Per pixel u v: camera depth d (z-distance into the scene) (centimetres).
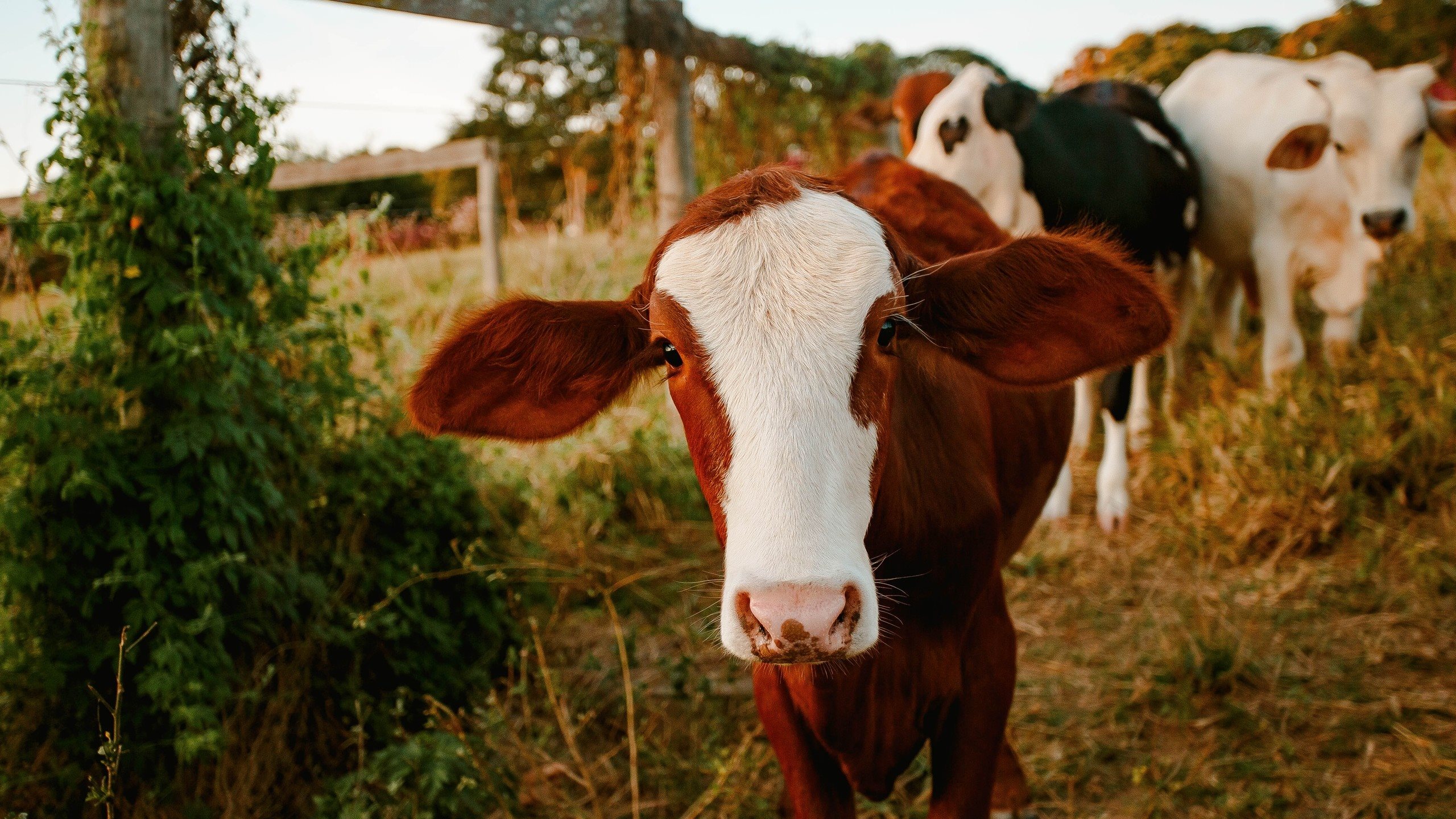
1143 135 547
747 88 682
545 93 2461
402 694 330
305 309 328
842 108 754
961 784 229
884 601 204
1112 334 200
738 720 340
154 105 297
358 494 341
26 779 260
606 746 334
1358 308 532
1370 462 432
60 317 297
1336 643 363
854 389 168
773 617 149
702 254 177
